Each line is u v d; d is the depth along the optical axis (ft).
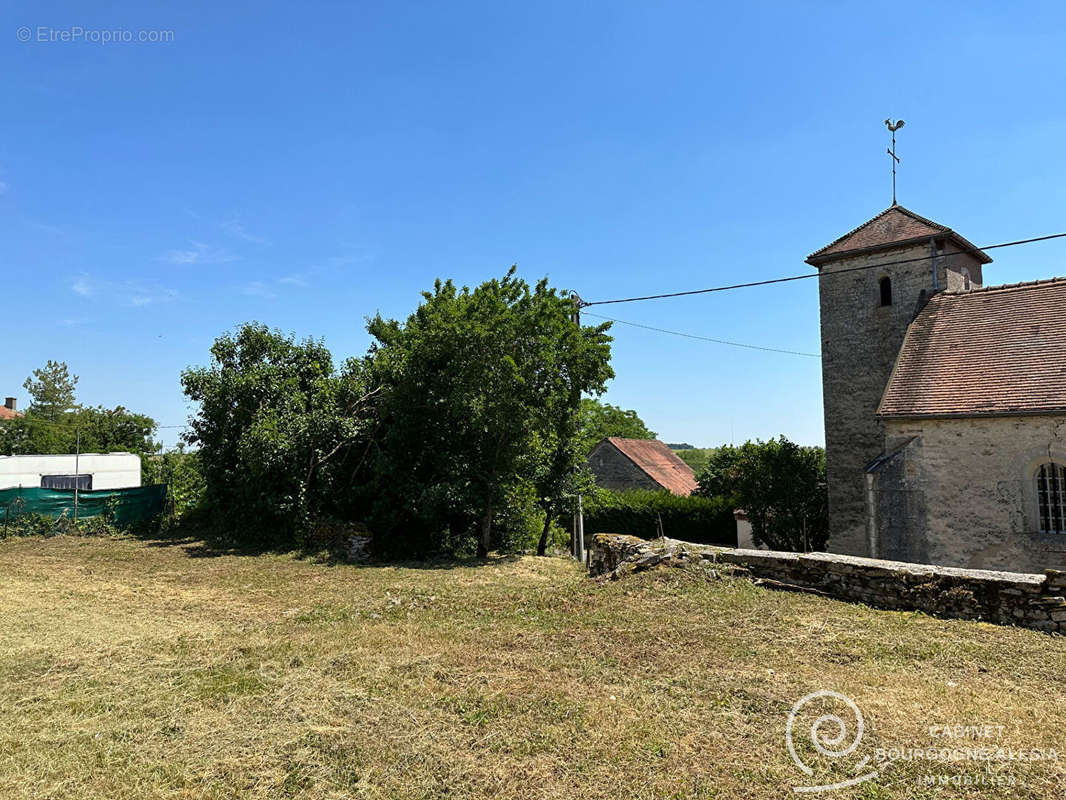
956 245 67.05
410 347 63.26
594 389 59.77
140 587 42.65
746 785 14.52
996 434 45.91
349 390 65.36
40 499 73.31
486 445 60.59
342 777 15.47
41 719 19.26
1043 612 26.22
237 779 15.47
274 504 61.31
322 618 31.83
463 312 56.70
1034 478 44.50
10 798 14.84
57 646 27.25
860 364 68.80
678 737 16.87
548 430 59.36
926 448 48.75
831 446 70.18
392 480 63.26
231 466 67.51
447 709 19.13
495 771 15.42
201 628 30.53
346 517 66.33
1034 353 48.03
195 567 51.44
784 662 22.49
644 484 128.67
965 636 25.20
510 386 54.90
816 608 29.68
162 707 19.94
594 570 44.34
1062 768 14.82
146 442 176.45
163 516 77.56
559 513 70.74
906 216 68.13
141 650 26.43
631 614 29.48
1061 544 42.96
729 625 27.27
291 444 60.39
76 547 63.52
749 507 78.48
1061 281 52.75
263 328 70.64
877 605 30.09
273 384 66.69
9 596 39.42
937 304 58.65
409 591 39.68
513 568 53.93
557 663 22.91
